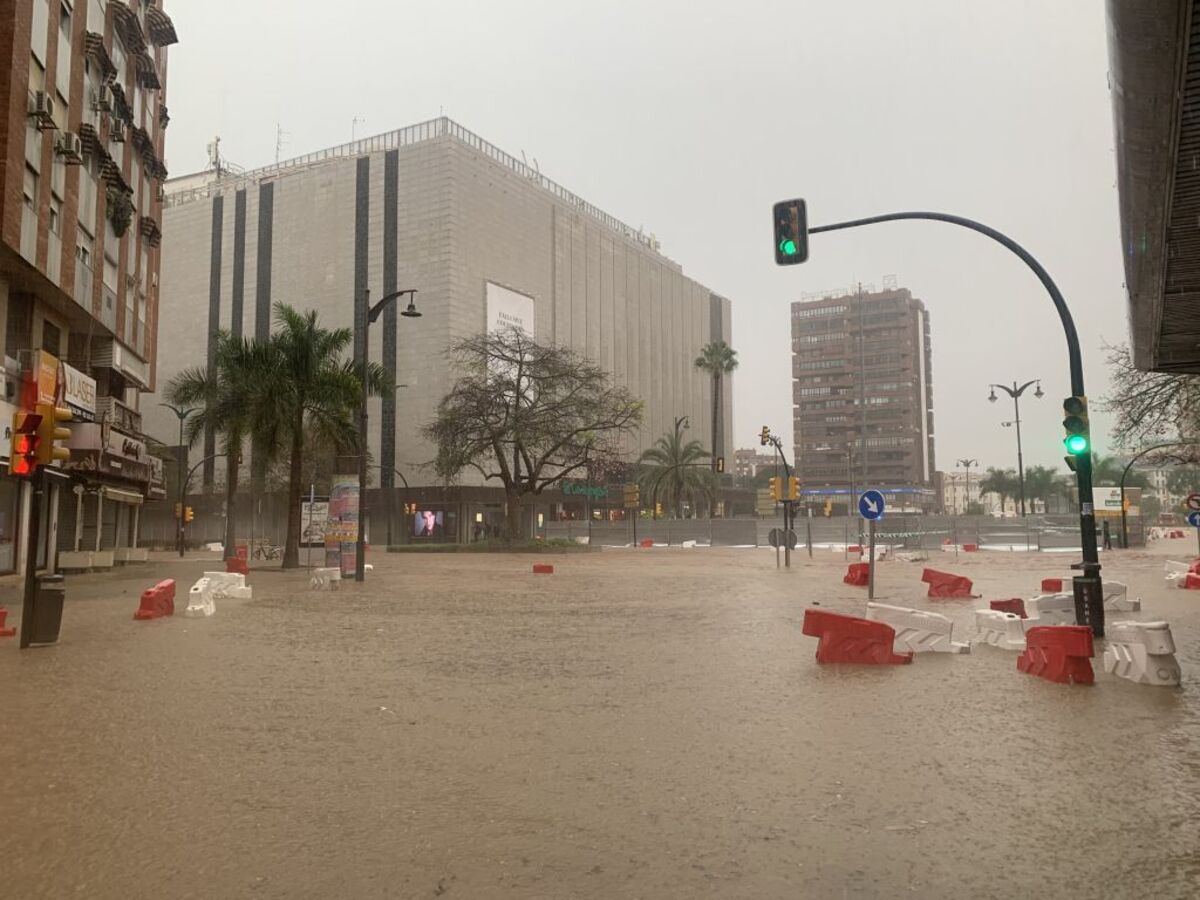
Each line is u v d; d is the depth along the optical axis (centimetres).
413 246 7756
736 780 590
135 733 721
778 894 407
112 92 3089
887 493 12838
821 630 1107
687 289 12100
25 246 2359
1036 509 14425
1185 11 511
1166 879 423
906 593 2192
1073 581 1328
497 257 8181
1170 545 5725
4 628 1333
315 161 8625
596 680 976
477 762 636
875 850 462
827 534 5966
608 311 10050
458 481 7444
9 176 2209
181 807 532
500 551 5359
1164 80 588
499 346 5475
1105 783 578
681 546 6231
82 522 3453
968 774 600
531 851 462
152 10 3725
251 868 438
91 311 2962
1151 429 2516
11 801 543
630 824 504
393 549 5778
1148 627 941
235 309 8725
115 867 438
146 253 3759
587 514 8844
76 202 2734
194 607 1628
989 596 2105
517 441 5325
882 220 1476
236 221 8812
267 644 1267
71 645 1239
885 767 620
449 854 458
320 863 445
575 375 5459
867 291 15650
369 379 3541
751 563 3872
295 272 8369
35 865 441
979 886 416
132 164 3519
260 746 681
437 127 8175
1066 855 454
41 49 2439
